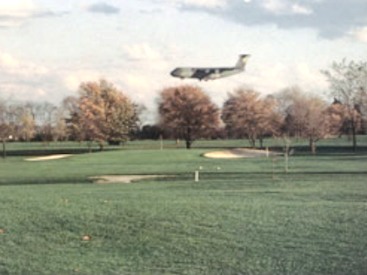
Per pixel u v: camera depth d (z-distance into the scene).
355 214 17.12
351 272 11.27
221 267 11.91
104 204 19.45
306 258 12.30
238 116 108.00
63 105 110.69
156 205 19.06
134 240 14.25
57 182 40.31
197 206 18.77
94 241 14.29
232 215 17.00
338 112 88.94
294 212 17.56
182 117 105.88
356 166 48.28
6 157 82.38
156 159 65.25
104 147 106.69
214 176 41.09
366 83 87.25
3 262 12.41
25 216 17.16
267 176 39.06
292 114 94.75
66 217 16.84
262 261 12.20
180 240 14.12
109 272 11.68
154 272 11.66
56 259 12.69
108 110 103.44
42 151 97.06
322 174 39.41
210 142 118.88
